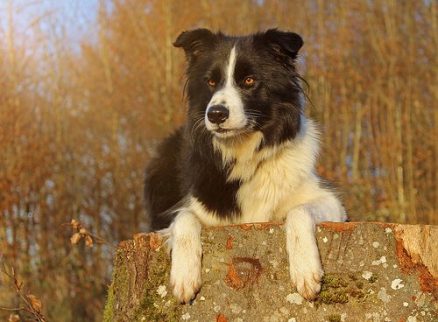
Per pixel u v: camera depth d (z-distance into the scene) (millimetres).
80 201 14703
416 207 13969
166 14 17688
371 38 16609
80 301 12523
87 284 12766
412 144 15070
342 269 4062
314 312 4020
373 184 14031
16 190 12906
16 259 12422
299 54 5742
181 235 4234
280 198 5160
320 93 15781
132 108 16609
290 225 4117
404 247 4066
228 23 17688
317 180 5355
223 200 5121
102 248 13531
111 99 16641
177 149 6363
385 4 17000
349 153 15492
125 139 16234
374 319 3996
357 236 4078
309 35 16906
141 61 17172
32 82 14578
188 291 4105
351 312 4008
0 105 13180
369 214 12664
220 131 4996
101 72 17375
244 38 5441
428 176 14578
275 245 4125
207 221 5133
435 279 4035
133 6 18266
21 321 7234
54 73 15727
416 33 17000
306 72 15883
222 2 18016
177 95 16000
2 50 13953
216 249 4176
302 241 4055
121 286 4410
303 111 5539
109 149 15797
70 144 15422
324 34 16656
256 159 5137
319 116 14820
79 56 17516
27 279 12141
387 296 4016
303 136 5375
